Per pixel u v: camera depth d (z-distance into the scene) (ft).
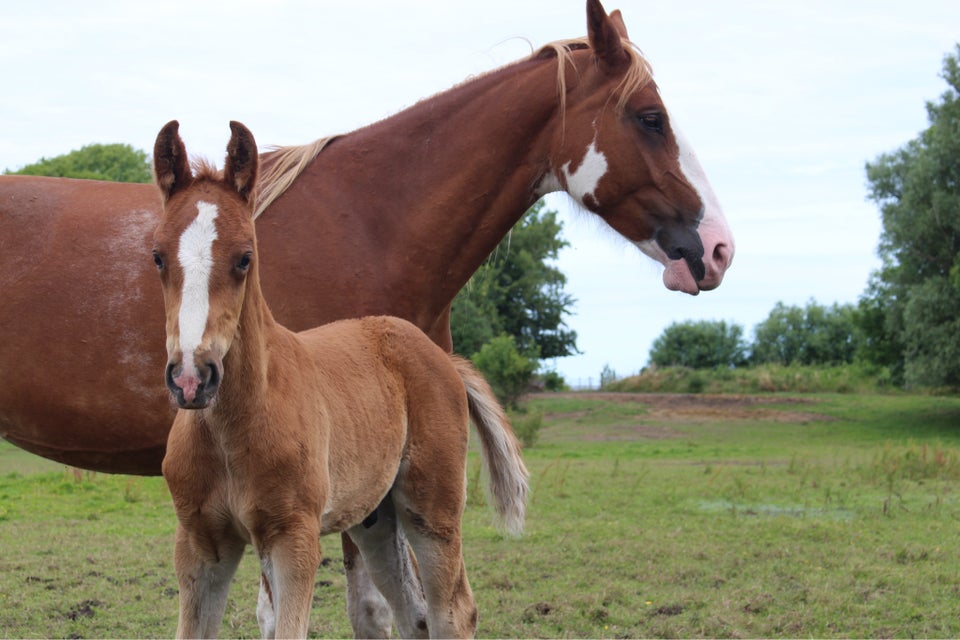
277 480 11.09
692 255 14.21
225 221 10.62
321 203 14.21
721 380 142.72
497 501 15.96
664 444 77.87
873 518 32.55
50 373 13.02
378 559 14.55
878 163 105.70
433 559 14.33
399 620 14.56
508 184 14.76
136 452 13.41
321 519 12.16
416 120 14.64
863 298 114.52
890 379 134.10
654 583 22.81
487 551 26.45
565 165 14.66
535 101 14.56
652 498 37.65
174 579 22.61
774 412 109.19
